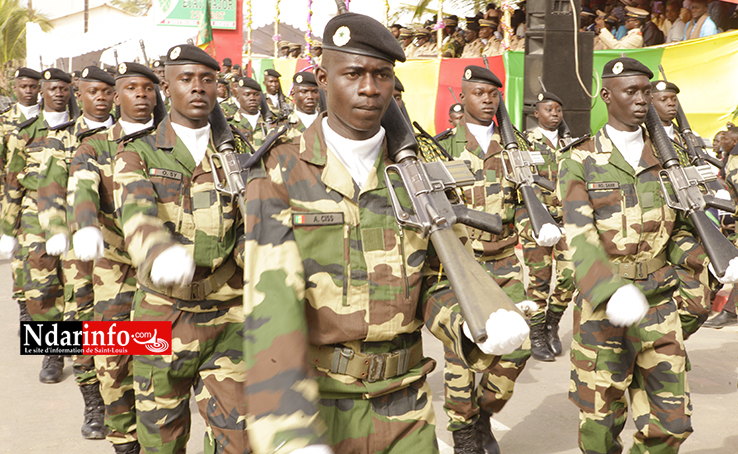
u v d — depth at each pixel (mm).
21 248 5809
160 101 3805
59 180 4605
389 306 1715
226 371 2756
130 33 15508
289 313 1467
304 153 1708
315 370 1724
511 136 4023
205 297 2781
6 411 4379
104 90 4934
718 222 6965
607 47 9336
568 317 6824
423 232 1693
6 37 30391
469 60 9805
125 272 3561
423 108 10406
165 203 2766
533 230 3777
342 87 1639
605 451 3008
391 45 1611
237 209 2883
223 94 10031
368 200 1729
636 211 3025
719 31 8258
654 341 2898
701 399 4578
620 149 3080
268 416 1288
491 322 1464
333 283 1685
